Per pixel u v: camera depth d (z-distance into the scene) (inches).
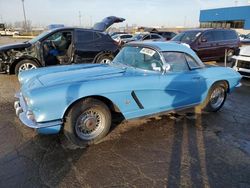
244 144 139.5
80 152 125.4
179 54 157.8
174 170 112.0
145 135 146.4
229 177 108.2
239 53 290.0
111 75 139.9
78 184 101.0
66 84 122.0
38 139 137.8
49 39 279.7
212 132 153.9
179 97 157.6
